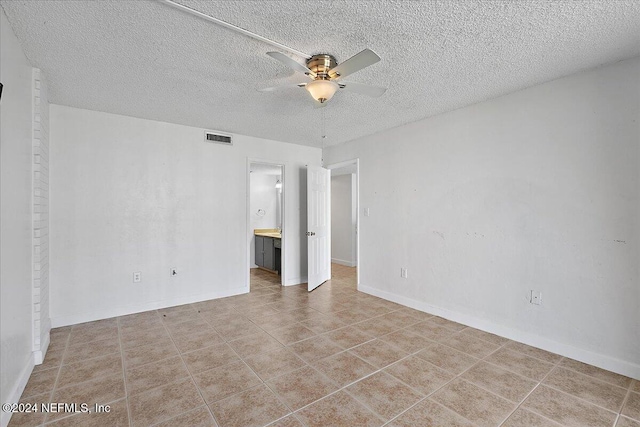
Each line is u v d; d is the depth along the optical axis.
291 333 2.99
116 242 3.49
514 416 1.79
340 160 5.00
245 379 2.17
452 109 3.33
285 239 4.95
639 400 1.95
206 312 3.62
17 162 2.01
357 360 2.45
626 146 2.24
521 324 2.80
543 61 2.29
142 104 3.20
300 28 1.89
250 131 4.25
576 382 2.15
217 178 4.21
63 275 3.19
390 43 2.05
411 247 3.82
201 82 2.67
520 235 2.81
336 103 3.16
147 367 2.34
